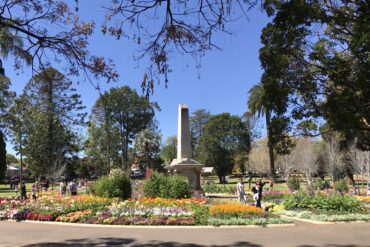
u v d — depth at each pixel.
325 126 11.55
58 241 13.01
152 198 22.69
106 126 75.44
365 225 16.78
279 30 10.59
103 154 76.06
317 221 17.83
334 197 21.53
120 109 79.25
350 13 9.95
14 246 12.17
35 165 63.03
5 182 73.50
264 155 72.38
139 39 7.31
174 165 28.58
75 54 8.61
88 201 20.62
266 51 10.98
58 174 55.59
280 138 11.65
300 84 10.73
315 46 10.77
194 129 98.38
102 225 16.66
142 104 80.81
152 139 79.88
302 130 11.52
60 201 21.39
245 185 55.25
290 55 10.82
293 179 37.84
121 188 23.75
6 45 8.67
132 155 81.00
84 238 13.55
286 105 11.04
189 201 21.23
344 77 10.06
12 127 60.84
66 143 66.56
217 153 73.44
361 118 9.89
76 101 63.12
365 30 9.25
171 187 23.45
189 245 12.08
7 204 21.97
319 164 56.94
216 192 39.44
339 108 9.75
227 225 16.25
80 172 75.81
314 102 10.86
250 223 16.42
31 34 8.40
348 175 46.66
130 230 15.36
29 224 17.52
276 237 13.48
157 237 13.62
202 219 16.86
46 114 59.34
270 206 22.69
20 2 8.20
